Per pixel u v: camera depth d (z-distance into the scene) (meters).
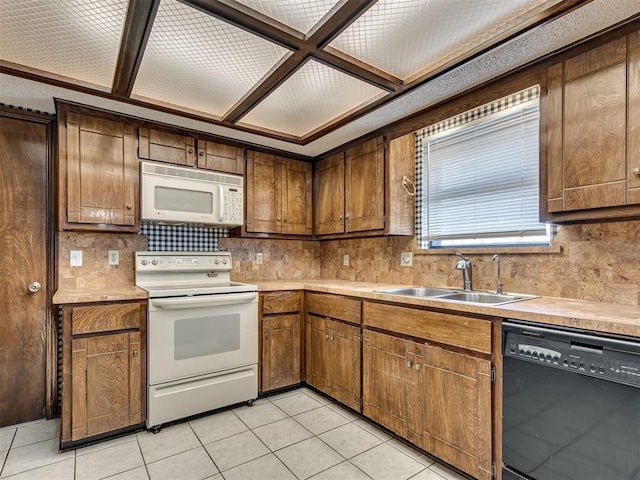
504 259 2.16
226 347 2.52
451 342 1.77
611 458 1.24
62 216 2.23
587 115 1.55
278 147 3.15
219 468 1.82
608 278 1.73
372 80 1.98
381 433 2.18
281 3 1.40
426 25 1.54
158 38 1.62
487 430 1.61
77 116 2.29
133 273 2.69
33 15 1.46
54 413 2.42
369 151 2.83
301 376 2.93
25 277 2.37
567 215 1.65
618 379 1.22
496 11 1.46
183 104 2.36
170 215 2.56
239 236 3.02
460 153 2.56
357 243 3.29
